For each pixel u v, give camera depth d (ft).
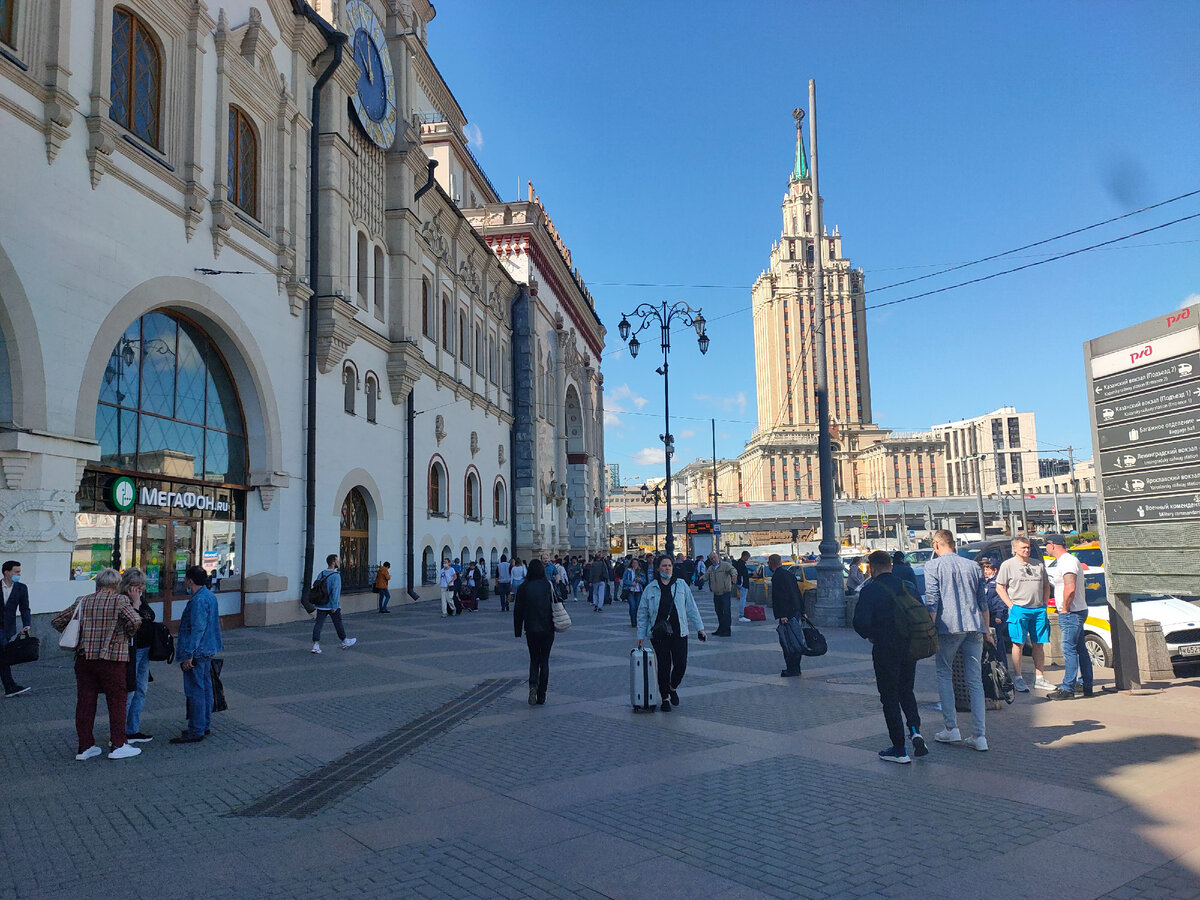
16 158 44.78
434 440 108.68
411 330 97.71
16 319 44.52
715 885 15.01
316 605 52.37
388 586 89.35
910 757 23.93
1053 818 18.38
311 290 76.38
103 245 51.06
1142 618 38.17
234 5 67.26
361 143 88.53
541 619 33.91
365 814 19.38
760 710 31.63
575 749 25.58
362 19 89.40
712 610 97.09
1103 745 24.93
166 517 60.08
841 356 547.90
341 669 44.01
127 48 55.36
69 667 43.11
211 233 62.49
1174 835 17.15
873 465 531.50
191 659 27.37
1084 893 14.48
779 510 332.19
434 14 134.00
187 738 27.17
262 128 71.10
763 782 21.67
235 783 22.35
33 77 45.68
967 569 25.36
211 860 16.51
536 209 159.22
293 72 76.43
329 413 79.87
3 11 45.21
